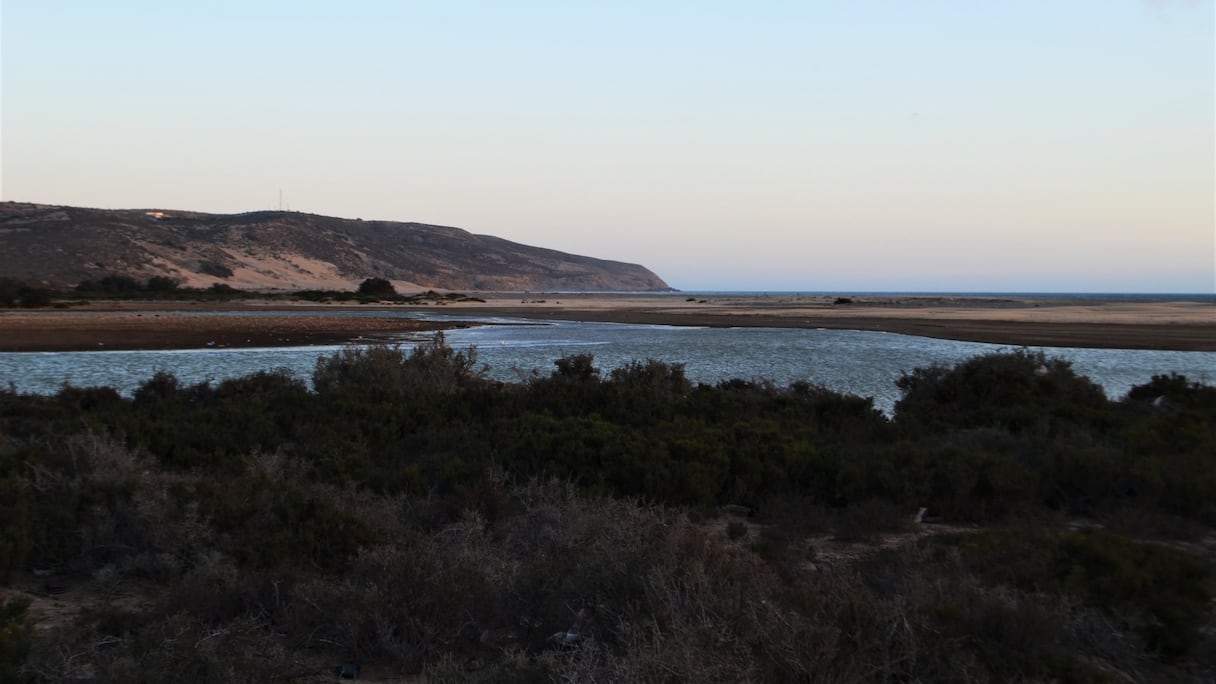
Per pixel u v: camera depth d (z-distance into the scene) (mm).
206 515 7594
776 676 4641
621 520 6516
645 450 10812
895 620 5145
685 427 13078
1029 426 14750
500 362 36156
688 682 4164
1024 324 67125
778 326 67000
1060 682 5219
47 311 79875
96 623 5789
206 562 6555
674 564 5562
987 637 5516
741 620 4914
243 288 154500
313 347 42781
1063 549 7332
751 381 21484
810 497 10242
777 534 8883
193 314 79125
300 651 5617
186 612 5672
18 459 9148
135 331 50812
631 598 5480
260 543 7051
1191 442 12977
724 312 98688
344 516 7543
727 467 10609
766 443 11984
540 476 10102
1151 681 5547
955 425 15133
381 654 5602
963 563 6973
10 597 6504
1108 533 8383
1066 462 10930
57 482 8281
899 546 7902
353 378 19125
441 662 5051
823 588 5391
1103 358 39906
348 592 5977
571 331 60469
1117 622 6012
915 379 20625
